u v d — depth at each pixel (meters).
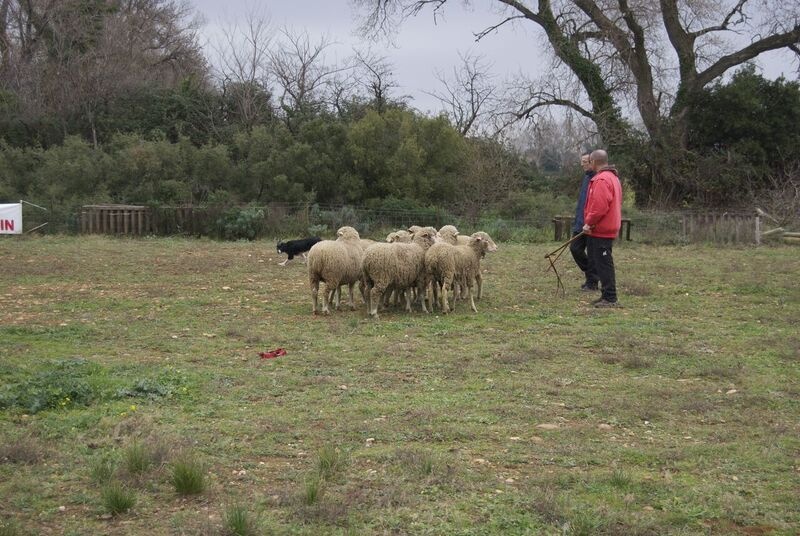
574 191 34.12
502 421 6.97
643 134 34.34
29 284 14.48
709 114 34.44
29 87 36.97
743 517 5.07
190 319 11.41
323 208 27.20
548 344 10.03
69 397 7.18
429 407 7.26
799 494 5.46
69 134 35.00
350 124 29.64
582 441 6.48
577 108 34.91
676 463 6.01
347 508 5.05
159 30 48.59
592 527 4.83
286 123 34.22
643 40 33.62
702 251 21.83
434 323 11.23
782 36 33.19
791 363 9.19
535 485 5.51
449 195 28.92
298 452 6.12
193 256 19.23
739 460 6.09
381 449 6.19
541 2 34.16
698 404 7.44
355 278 12.01
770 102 34.41
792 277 16.20
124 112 36.31
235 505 4.96
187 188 26.98
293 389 7.89
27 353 9.14
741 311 12.50
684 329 11.01
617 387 8.14
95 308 12.17
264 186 27.94
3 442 6.00
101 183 27.27
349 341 10.05
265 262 18.25
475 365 8.88
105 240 22.81
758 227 24.03
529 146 42.44
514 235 24.83
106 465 5.61
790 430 6.83
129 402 7.27
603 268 12.73
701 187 32.84
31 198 26.88
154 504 5.12
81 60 36.88
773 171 34.16
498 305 12.83
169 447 5.96
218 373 8.41
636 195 34.31
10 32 41.19
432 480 5.54
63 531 4.73
